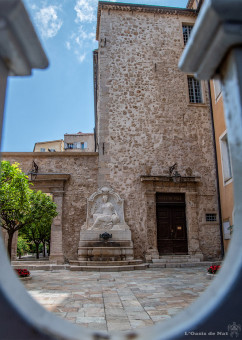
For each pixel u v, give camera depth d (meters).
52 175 13.12
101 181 13.29
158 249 13.09
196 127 14.43
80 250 11.95
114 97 14.35
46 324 1.11
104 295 6.03
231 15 1.26
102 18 15.32
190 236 13.11
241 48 1.33
